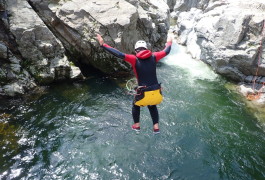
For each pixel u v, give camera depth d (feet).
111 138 19.70
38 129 19.92
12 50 24.22
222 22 29.81
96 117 21.71
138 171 17.25
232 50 28.04
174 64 32.60
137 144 19.33
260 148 19.51
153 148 19.08
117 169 17.29
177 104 23.99
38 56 24.73
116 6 28.58
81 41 27.17
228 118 22.56
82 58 28.89
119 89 25.77
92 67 29.12
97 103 23.43
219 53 29.04
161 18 36.73
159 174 17.13
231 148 19.38
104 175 16.81
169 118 22.07
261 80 26.81
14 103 22.02
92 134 19.94
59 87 24.79
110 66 28.07
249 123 22.09
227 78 29.30
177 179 16.85
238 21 27.84
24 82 23.18
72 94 24.20
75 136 19.63
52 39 25.53
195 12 42.45
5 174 16.19
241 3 32.58
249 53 26.61
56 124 20.58
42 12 28.04
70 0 28.73
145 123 21.25
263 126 21.88
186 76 29.43
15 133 19.29
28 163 17.10
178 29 42.78
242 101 25.11
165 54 13.91
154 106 14.69
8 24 24.50
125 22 26.89
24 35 23.95
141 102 13.42
